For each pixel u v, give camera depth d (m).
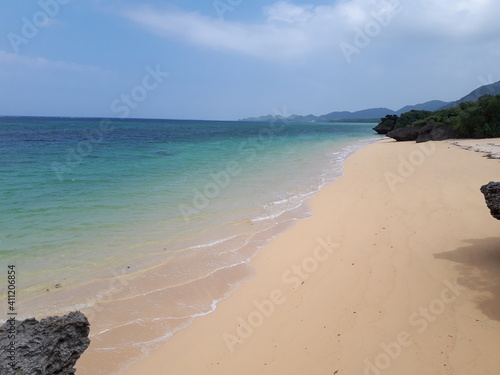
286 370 5.09
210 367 5.31
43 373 3.86
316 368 5.04
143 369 5.30
